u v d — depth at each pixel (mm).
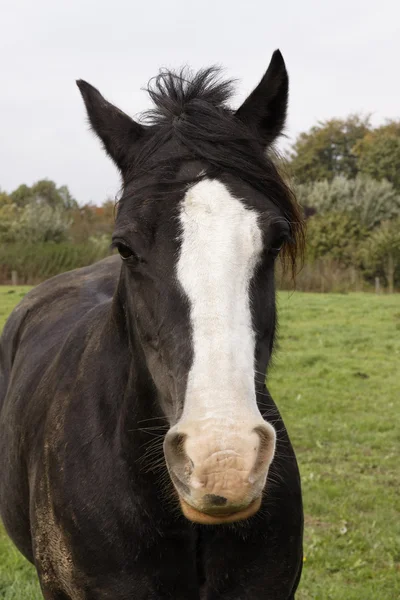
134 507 2279
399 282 25188
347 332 13758
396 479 6289
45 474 2566
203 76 2492
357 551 4816
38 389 3002
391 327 14422
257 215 2102
